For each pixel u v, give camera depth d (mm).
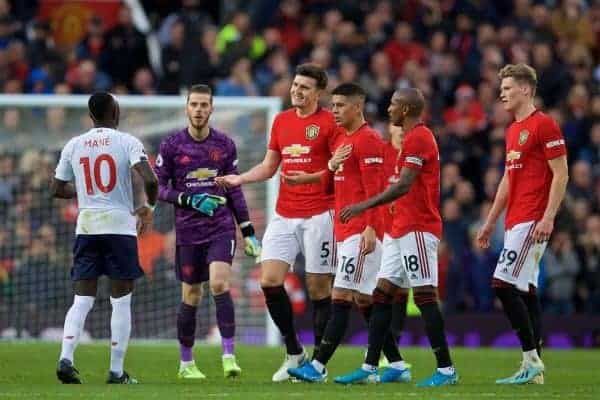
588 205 66438
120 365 37031
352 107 36688
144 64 73000
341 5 76562
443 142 68562
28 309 59125
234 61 72250
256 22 79000
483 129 69250
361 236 36469
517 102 37781
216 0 82875
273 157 40156
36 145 59750
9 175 59562
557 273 63562
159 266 59188
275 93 68562
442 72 73625
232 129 60125
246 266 59844
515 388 35281
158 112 59906
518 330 37312
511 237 37469
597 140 70938
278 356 47688
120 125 59656
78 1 79812
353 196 36969
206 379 39250
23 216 59438
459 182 65375
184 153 40344
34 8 77938
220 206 40344
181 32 72000
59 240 59500
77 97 59750
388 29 75188
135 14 81875
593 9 82812
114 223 36656
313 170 39312
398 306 41531
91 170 36656
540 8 79500
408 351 52094
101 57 72562
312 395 32281
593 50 81312
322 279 39344
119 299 37000
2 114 59562
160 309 59094
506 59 75375
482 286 62219
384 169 39031
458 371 43125
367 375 35938
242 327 59781
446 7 78125
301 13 78312
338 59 72812
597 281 63875
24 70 70000
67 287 59406
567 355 52938
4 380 37969
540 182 37344
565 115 71875
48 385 35688
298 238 39438
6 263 59219
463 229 63219
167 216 59219
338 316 36469
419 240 35594
